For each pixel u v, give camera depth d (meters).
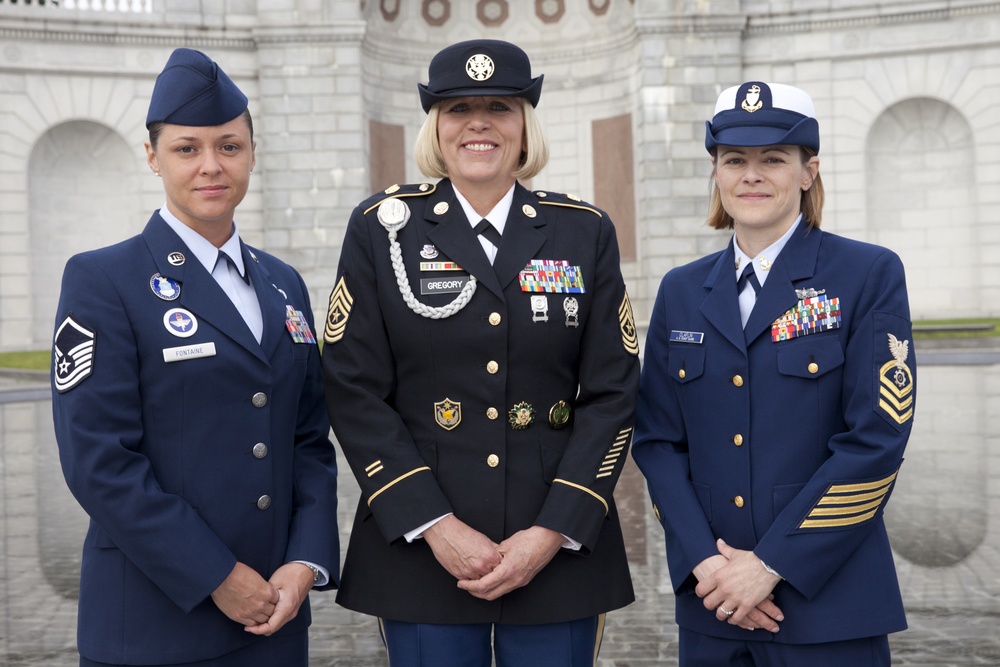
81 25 21.25
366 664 4.99
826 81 22.34
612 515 3.38
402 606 3.19
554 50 23.97
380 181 23.17
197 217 3.12
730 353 3.33
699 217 21.95
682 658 3.38
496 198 3.40
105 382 2.92
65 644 5.25
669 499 3.36
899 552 6.55
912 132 22.64
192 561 2.88
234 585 2.93
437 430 3.28
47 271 22.11
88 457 2.85
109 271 3.03
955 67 21.78
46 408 15.46
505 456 3.24
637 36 22.06
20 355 20.86
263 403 3.13
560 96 24.05
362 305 3.33
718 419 3.33
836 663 3.12
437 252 3.32
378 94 23.09
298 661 3.23
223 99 3.07
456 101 3.27
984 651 4.87
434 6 23.81
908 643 5.00
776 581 3.08
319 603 6.06
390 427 3.22
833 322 3.23
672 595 5.88
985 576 6.01
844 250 3.32
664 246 22.00
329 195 21.78
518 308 3.27
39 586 6.25
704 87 21.95
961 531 7.01
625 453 3.29
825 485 3.08
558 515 3.12
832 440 3.19
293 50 21.66
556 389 3.35
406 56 23.61
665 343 3.57
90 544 3.08
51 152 21.98
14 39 21.06
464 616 3.17
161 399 3.01
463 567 3.06
